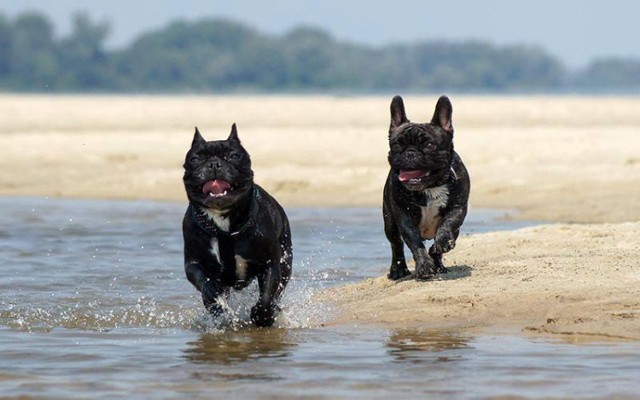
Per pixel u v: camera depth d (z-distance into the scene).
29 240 18.02
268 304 10.88
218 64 187.62
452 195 12.12
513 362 9.20
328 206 22.91
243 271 11.02
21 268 15.09
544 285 11.50
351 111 54.50
